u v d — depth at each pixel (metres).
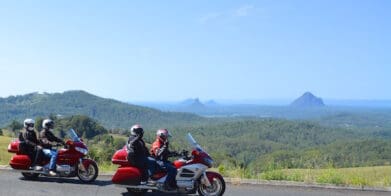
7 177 12.97
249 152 163.00
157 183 10.91
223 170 14.52
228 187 12.04
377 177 14.94
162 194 11.38
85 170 12.34
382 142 141.62
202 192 10.95
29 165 12.51
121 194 11.10
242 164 16.75
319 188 12.10
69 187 11.72
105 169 14.94
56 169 12.38
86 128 106.31
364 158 121.38
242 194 11.26
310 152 102.44
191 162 10.91
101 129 110.19
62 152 12.41
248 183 12.53
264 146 183.75
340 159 113.38
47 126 12.80
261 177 13.61
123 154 11.28
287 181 12.60
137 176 10.88
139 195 11.15
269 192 11.52
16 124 112.00
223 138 199.50
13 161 12.55
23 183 12.14
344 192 11.69
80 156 12.37
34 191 11.21
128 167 11.04
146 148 11.16
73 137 12.57
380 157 123.25
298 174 14.14
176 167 10.99
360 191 11.84
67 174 12.34
